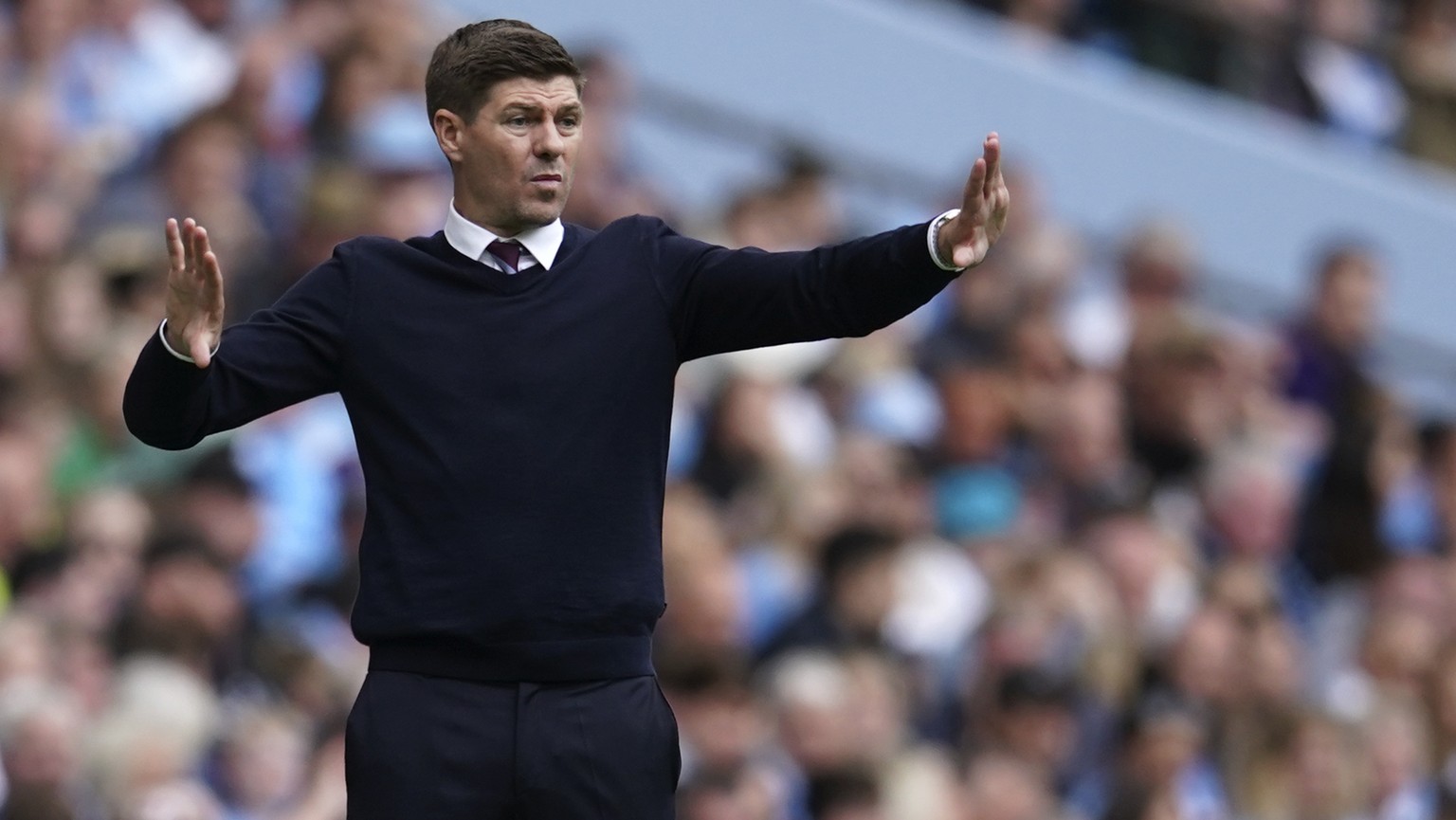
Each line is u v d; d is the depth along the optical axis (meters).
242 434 25.80
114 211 28.05
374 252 11.52
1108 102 40.31
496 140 11.21
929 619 27.59
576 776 11.02
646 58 35.72
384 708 11.07
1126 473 32.59
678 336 11.58
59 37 29.58
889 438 30.52
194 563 23.19
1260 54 42.78
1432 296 43.59
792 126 37.00
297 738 22.81
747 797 23.78
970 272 33.56
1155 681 28.77
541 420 11.16
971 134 38.91
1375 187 43.09
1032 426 32.12
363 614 11.16
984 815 25.98
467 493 11.07
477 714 11.02
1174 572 30.30
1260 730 29.31
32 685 21.72
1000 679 26.80
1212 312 40.84
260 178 28.78
